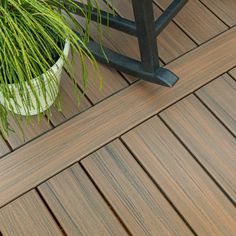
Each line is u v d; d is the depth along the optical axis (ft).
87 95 5.68
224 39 6.06
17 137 5.41
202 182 5.03
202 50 5.98
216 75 5.76
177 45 6.05
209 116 5.46
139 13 4.84
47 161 5.24
